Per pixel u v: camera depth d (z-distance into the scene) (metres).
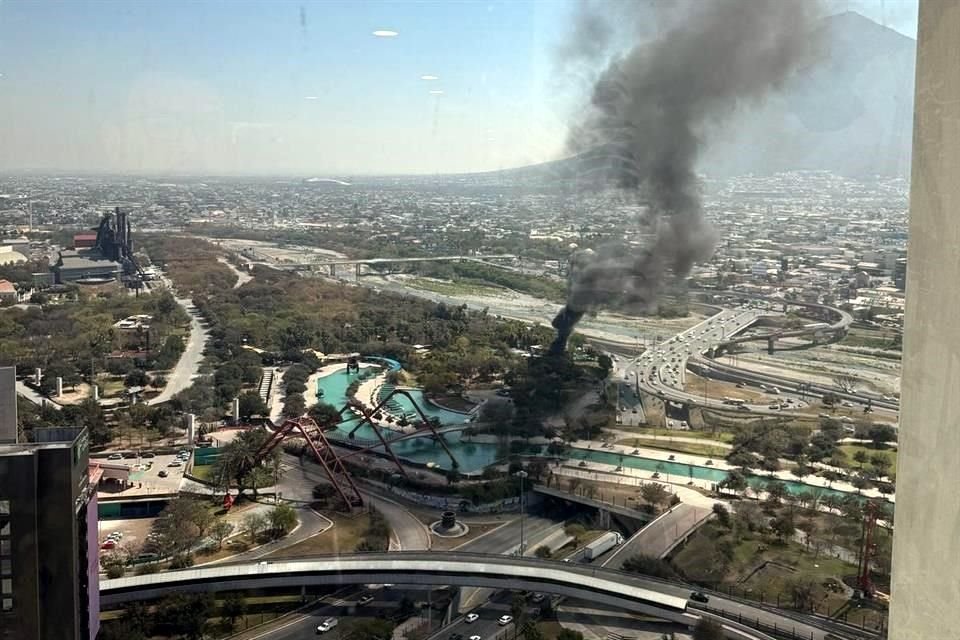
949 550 1.67
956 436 1.64
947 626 1.68
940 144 1.63
